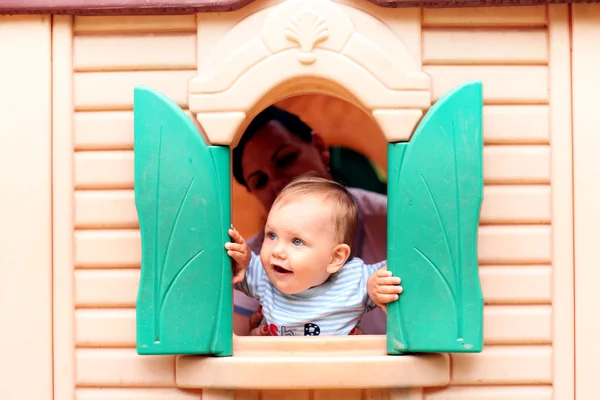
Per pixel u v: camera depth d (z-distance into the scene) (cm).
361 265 144
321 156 183
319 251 134
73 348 126
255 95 122
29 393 126
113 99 126
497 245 124
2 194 126
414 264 120
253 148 168
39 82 126
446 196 119
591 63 124
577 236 123
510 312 124
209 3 122
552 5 124
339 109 207
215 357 122
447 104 119
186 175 120
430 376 121
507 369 124
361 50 121
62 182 126
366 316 174
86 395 126
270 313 139
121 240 126
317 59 122
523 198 124
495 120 124
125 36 127
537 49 125
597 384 123
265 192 174
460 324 119
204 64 124
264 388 121
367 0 124
